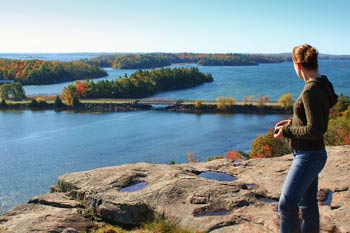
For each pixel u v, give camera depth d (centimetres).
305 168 377
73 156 6912
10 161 6631
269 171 817
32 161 6612
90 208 718
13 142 8119
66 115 12375
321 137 374
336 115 7450
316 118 354
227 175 824
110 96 17262
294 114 386
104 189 742
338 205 628
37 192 5097
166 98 17050
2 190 5197
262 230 571
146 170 843
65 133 9075
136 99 16050
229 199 671
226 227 597
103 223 680
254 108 12912
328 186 700
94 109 13750
